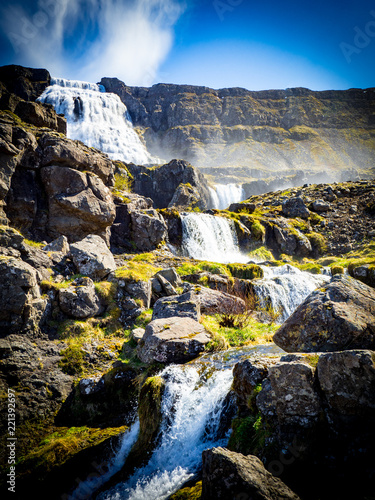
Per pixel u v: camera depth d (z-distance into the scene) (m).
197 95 148.25
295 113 147.88
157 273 12.69
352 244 25.31
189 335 8.32
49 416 7.40
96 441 6.80
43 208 15.34
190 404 6.37
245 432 4.89
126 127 98.81
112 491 5.54
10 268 8.73
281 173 88.81
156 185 45.31
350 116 152.00
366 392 3.86
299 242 25.20
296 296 14.71
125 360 8.66
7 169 13.66
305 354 4.65
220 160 119.62
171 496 4.77
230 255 24.06
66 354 8.66
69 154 15.94
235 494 3.66
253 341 9.42
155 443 6.07
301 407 4.21
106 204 16.41
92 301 10.02
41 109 20.02
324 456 4.01
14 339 8.47
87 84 99.12
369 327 5.05
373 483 3.59
